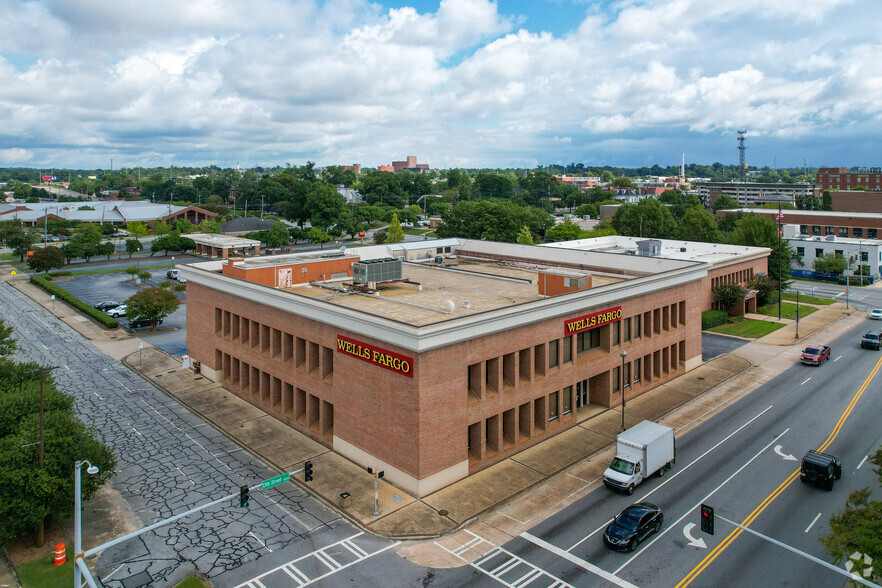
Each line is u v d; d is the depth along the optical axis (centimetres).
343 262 5781
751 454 4178
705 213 12850
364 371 3909
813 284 11031
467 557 3038
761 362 6353
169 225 18888
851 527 2439
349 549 3122
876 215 13062
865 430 4528
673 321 5791
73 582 2844
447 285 5484
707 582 2811
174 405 5191
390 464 3781
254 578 2880
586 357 4812
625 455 3775
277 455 4206
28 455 3038
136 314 7612
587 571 2903
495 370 4028
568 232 14075
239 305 5247
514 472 3947
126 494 3678
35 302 9406
